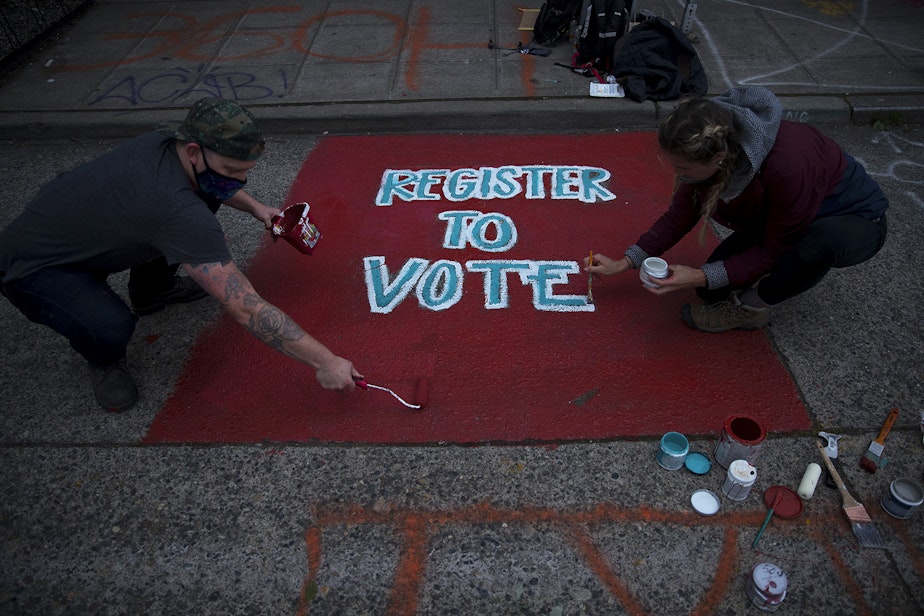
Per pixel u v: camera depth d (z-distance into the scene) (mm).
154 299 3193
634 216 3807
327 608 2111
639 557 2207
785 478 2420
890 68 4949
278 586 2172
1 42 5824
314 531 2312
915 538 2223
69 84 5184
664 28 4688
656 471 2449
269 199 4078
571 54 5285
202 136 2203
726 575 2152
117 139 4805
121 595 2160
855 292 3213
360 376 2432
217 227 2242
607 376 2812
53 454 2596
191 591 2166
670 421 2619
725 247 2955
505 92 4855
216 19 6078
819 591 2096
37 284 2400
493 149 4500
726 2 6000
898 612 2043
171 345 3049
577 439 2564
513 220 3793
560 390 2758
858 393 2711
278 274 3451
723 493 2367
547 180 4145
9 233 2373
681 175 2443
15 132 4789
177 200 2207
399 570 2199
